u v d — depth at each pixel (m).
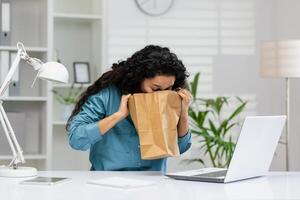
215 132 3.89
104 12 3.73
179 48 4.27
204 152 4.29
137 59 2.16
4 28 3.58
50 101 3.59
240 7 4.40
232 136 4.39
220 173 2.04
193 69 4.31
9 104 3.80
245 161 1.91
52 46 3.60
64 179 1.90
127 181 1.84
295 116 4.18
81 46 3.96
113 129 2.25
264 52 3.63
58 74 2.02
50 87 3.59
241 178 1.94
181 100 2.14
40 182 1.83
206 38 4.33
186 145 2.27
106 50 3.81
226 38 4.38
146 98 2.09
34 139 3.86
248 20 4.41
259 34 4.43
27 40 3.85
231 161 1.84
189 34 4.29
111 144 2.25
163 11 4.21
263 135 1.95
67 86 3.78
